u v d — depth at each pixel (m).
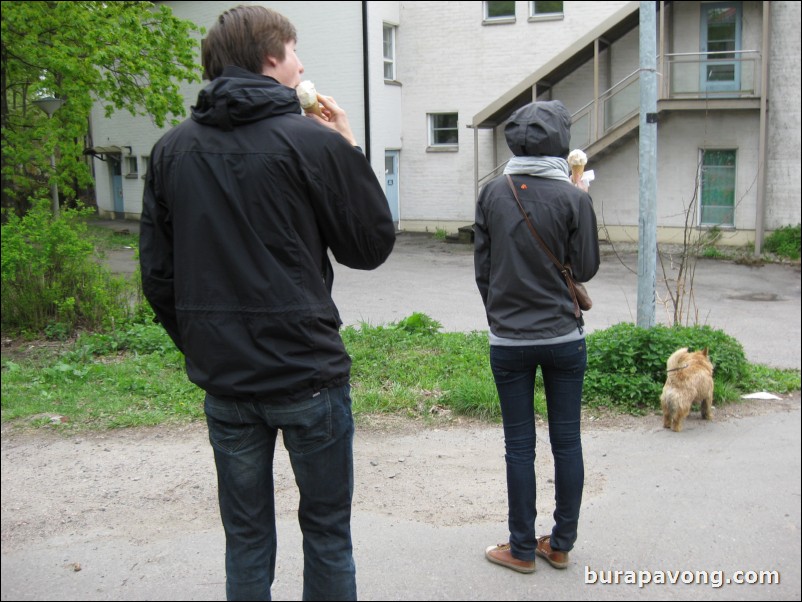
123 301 9.84
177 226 2.27
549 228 3.28
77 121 10.92
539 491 4.50
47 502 4.43
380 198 2.31
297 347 2.19
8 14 10.09
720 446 5.31
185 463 5.05
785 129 18.52
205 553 3.79
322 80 21.58
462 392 6.07
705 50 19.09
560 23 20.73
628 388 6.23
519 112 3.39
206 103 2.23
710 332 7.11
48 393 6.73
